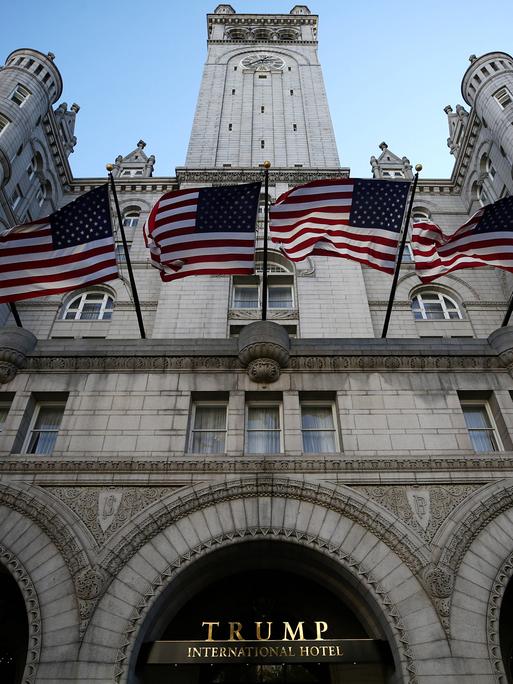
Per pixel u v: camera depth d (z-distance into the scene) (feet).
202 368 49.37
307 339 51.39
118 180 112.16
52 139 107.65
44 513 39.40
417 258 53.98
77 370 49.08
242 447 44.27
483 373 49.37
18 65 101.96
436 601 35.83
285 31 166.09
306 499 40.81
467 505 40.37
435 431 45.21
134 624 35.04
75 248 51.93
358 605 39.29
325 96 137.08
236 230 52.95
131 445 44.01
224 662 35.37
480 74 101.91
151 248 52.70
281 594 43.80
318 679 42.39
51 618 35.19
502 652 42.57
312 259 87.45
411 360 49.62
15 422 45.44
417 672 33.35
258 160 113.29
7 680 42.80
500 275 91.35
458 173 111.04
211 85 139.44
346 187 54.49
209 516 39.96
